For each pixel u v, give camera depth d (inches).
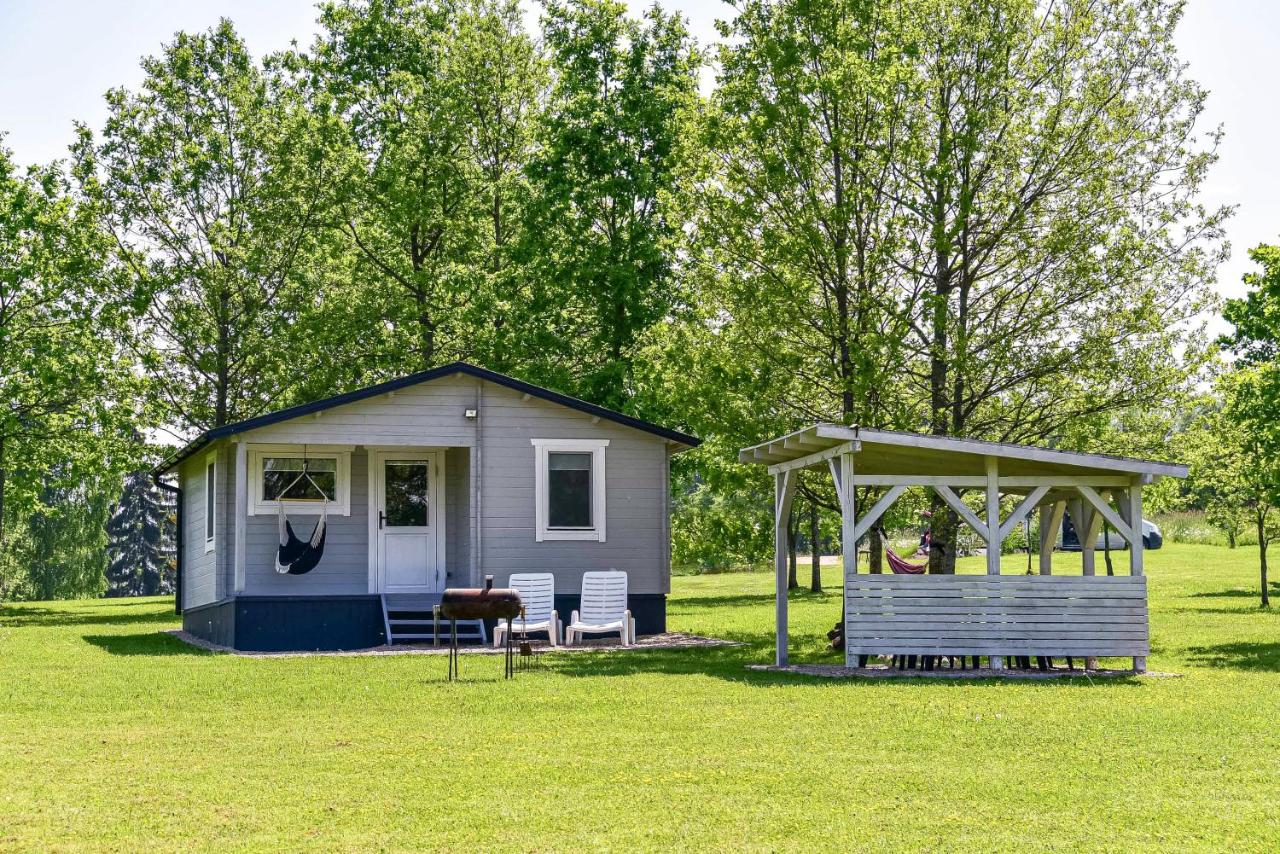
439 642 812.6
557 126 1229.7
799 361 764.0
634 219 1221.7
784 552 672.4
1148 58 772.6
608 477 868.6
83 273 1306.6
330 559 857.5
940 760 353.1
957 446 596.1
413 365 1362.0
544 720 433.7
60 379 1274.6
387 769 342.3
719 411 765.3
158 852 256.5
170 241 1384.1
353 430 826.8
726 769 339.6
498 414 850.8
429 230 1385.3
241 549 809.5
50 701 498.0
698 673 600.4
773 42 746.2
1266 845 259.9
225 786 320.2
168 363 1390.3
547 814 288.5
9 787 319.9
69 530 2393.0
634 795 308.0
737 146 765.9
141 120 1390.3
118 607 1545.3
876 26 759.1
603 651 747.4
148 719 444.8
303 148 1375.5
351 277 1376.7
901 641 611.5
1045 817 285.1
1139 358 759.7
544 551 852.0
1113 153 757.9
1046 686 538.9
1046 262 766.5
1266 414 763.4
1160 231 768.9
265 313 1382.9
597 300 1212.5
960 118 762.2
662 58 1266.0
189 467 1007.0
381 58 1456.7
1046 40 779.4
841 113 745.6
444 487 882.8
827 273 762.2
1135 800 302.2
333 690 528.4
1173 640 810.8
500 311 1286.9
